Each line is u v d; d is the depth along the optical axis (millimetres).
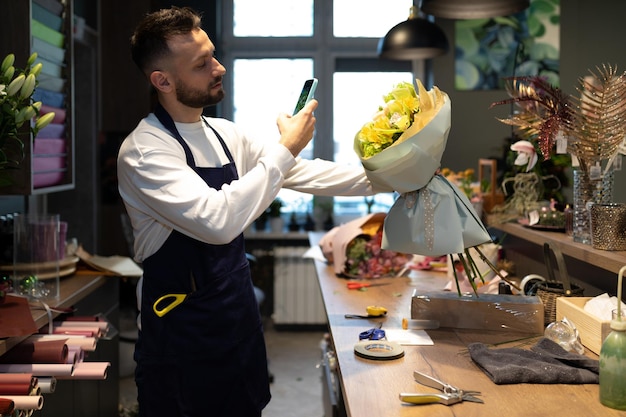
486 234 1998
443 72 4809
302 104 2102
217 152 2129
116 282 3646
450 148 4824
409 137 1854
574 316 2018
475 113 4801
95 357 3016
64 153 3162
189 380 2049
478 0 3021
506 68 4738
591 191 2262
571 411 1486
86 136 4809
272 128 6160
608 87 2018
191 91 2008
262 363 2213
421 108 1896
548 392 1604
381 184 2010
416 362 1840
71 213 4828
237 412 2135
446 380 1689
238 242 2139
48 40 2953
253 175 1897
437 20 4805
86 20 4637
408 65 6207
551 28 4625
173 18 1984
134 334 5000
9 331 2064
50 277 2664
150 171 1908
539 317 2119
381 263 3172
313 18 6148
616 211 2080
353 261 3146
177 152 1993
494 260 3033
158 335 2041
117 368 3369
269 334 5945
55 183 3070
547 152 2070
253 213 1872
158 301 2025
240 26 6133
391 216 2033
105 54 5234
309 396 4441
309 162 2293
